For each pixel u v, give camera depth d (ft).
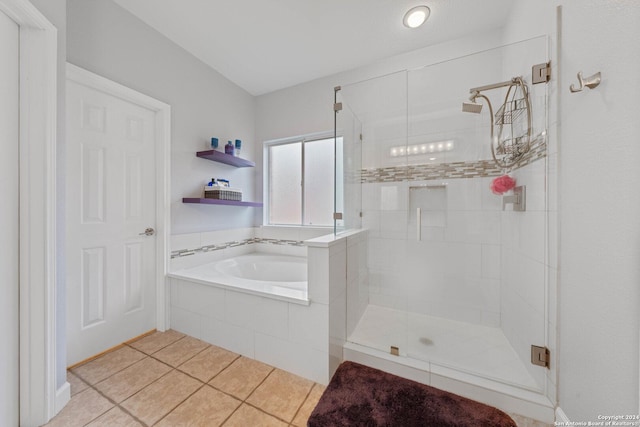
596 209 2.85
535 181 4.42
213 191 7.55
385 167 7.20
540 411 3.70
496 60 5.97
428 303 6.78
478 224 6.28
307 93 8.83
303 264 8.23
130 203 5.95
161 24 6.10
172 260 6.68
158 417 3.76
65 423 3.62
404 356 4.90
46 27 3.50
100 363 5.08
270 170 9.98
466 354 4.99
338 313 5.02
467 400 4.05
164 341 5.97
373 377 4.60
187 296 6.25
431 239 6.76
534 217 4.44
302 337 4.77
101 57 5.16
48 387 3.62
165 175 6.47
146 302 6.31
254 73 8.30
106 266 5.51
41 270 3.53
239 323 5.47
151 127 6.39
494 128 5.94
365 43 6.81
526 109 4.74
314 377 4.66
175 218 6.77
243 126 9.29
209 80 7.84
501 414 3.76
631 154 2.33
